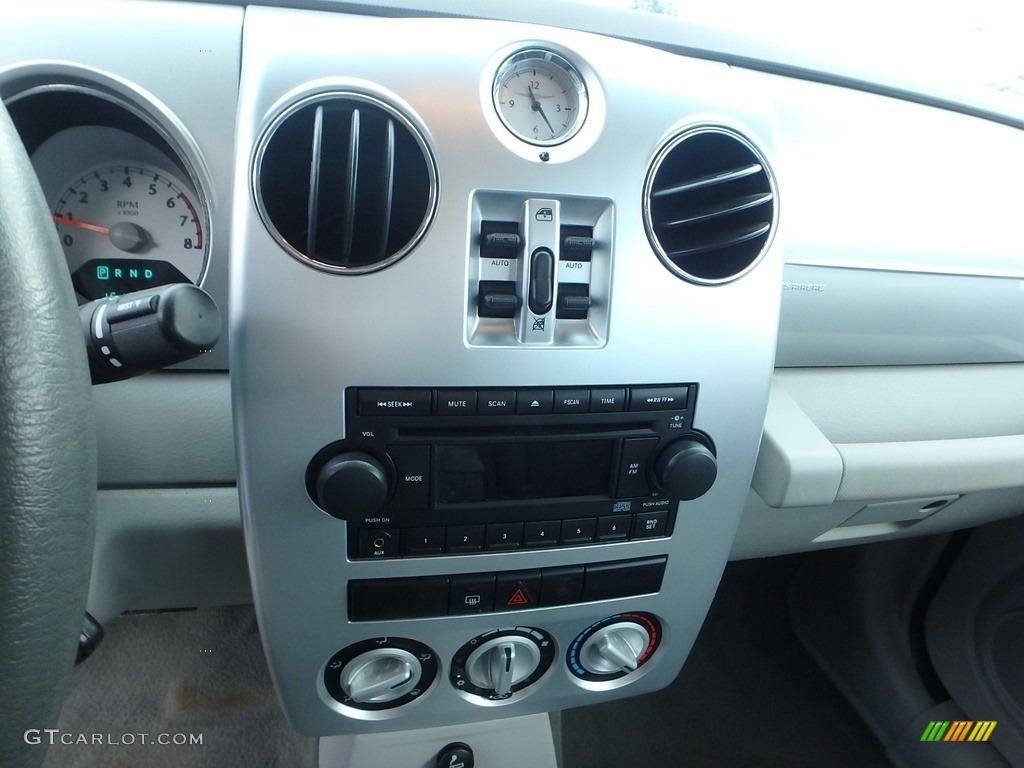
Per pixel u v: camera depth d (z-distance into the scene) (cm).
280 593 55
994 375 90
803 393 81
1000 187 84
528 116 50
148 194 63
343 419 49
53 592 34
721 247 53
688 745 113
